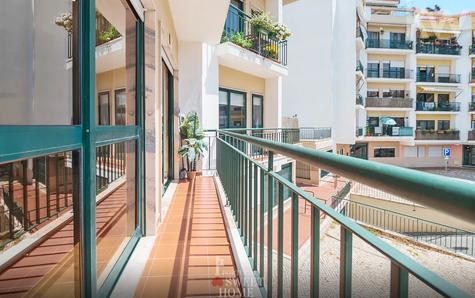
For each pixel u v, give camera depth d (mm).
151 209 2850
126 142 2584
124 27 2584
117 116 2512
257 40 8875
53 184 1522
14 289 1443
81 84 1464
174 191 4863
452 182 453
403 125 22594
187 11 5176
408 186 521
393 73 22516
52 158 1506
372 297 1228
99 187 2078
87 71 1477
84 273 1489
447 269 2402
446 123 23125
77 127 1404
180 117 6348
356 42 19453
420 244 5633
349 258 816
